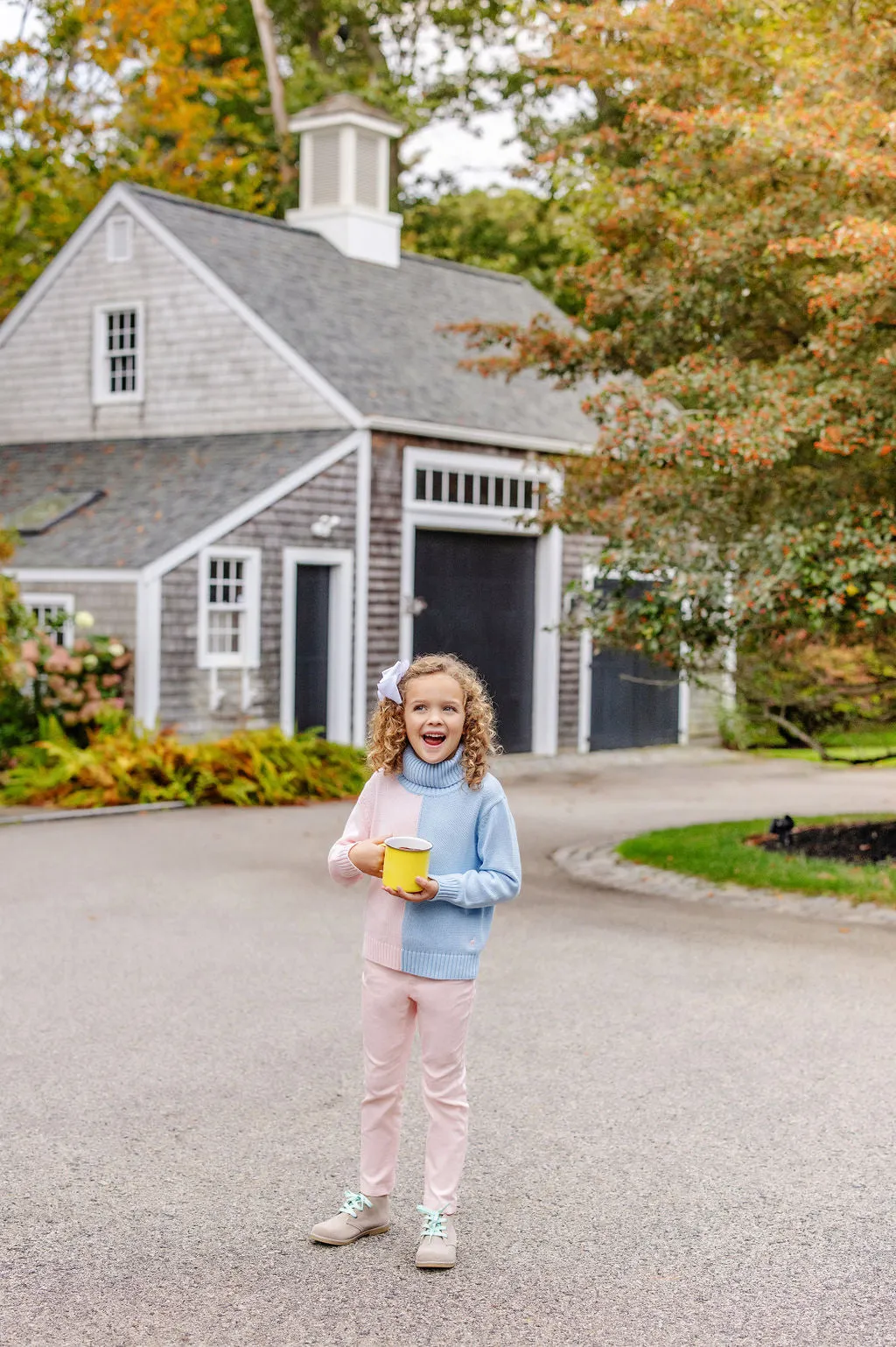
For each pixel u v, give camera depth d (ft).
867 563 31.89
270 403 63.05
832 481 34.35
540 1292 12.99
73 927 29.43
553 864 38.01
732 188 36.70
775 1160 16.40
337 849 14.14
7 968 25.72
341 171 74.33
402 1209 14.97
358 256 74.23
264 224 71.97
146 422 67.67
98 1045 20.89
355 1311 12.56
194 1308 12.60
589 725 70.23
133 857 38.63
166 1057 20.29
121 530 56.95
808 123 31.60
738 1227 14.49
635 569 36.52
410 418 60.95
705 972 25.66
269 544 57.00
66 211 94.84
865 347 33.83
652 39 35.83
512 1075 19.53
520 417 67.21
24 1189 15.38
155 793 49.67
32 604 56.49
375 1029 13.99
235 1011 22.84
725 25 36.37
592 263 38.50
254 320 63.36
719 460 32.78
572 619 39.29
